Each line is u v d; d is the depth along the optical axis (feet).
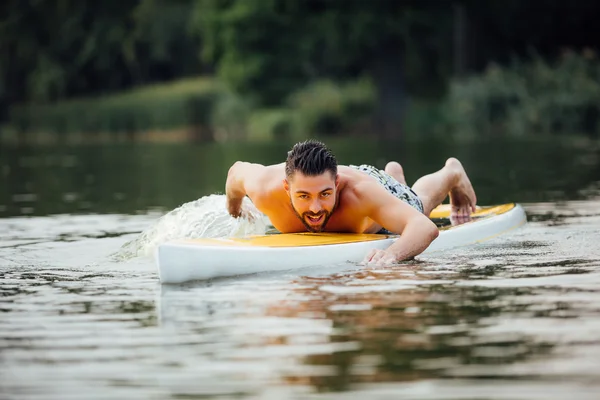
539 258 20.04
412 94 125.29
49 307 15.92
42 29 155.94
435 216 26.35
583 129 96.27
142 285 17.89
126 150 87.92
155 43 160.97
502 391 11.09
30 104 157.99
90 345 13.41
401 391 11.14
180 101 137.08
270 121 117.19
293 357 12.50
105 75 163.94
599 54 116.98
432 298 15.93
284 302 15.84
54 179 50.37
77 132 143.95
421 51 120.67
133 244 22.74
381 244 20.43
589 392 11.02
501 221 24.41
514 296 15.99
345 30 110.63
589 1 114.83
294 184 19.94
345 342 13.15
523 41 120.37
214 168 57.82
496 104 101.50
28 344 13.52
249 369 12.05
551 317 14.43
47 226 28.14
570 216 27.84
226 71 121.60
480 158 59.00
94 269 19.92
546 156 59.41
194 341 13.44
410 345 12.95
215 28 123.85
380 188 20.81
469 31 118.93
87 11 156.04
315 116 114.52
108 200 37.22
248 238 20.07
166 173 53.98
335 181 20.24
